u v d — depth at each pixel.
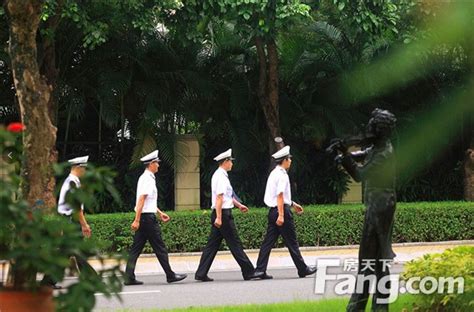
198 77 39.34
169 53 39.62
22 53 18.72
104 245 13.17
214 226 29.48
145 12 35.00
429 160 42.22
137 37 39.09
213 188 29.45
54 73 35.78
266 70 39.84
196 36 36.09
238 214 36.44
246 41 40.38
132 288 27.98
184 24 35.84
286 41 40.47
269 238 29.84
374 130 17.52
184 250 35.78
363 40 39.91
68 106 39.03
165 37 39.88
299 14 35.00
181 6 35.53
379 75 40.34
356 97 41.25
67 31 37.31
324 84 41.41
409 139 41.88
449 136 42.25
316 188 42.91
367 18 36.31
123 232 34.53
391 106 42.78
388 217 17.42
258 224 36.62
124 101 39.62
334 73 41.16
